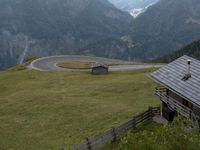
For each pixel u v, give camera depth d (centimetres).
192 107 4038
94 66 10300
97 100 6600
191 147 1845
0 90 8762
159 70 4838
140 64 13350
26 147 4481
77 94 7288
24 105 6638
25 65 13112
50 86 8575
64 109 6072
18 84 9162
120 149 1869
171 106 4303
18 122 5609
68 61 14125
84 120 5341
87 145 3712
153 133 1934
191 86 3991
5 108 6575
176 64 4725
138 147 1830
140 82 7794
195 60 4547
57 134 4850
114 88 7506
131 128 4275
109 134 3981
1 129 5312
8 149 4491
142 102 6112
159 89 5000
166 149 1820
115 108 5841
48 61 14025
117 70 11325
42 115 5869
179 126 1959
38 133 4981
